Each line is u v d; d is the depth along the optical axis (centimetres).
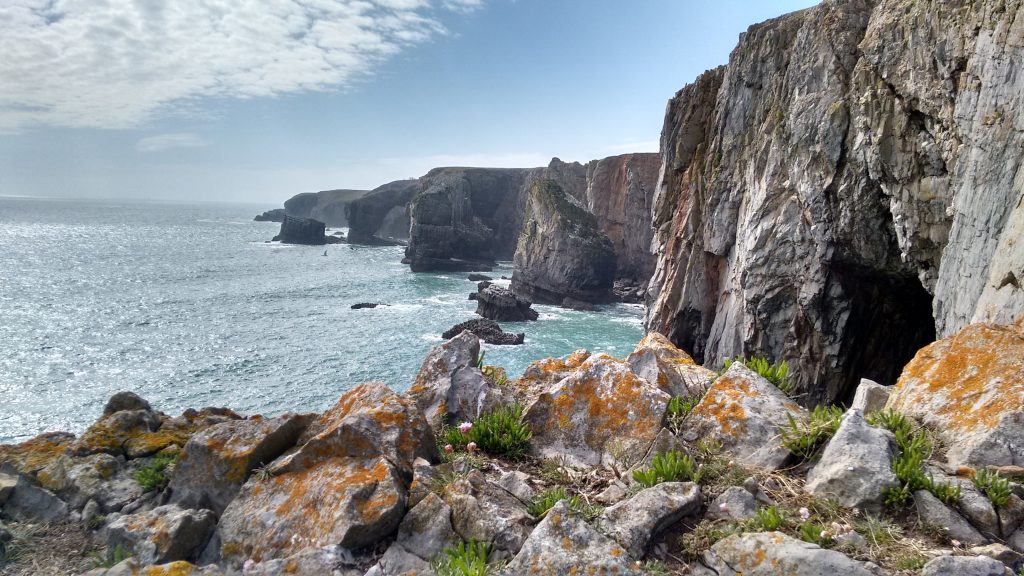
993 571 406
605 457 676
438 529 522
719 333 4691
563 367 1006
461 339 931
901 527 484
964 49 2480
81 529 626
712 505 543
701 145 5253
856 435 568
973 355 670
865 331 3847
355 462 594
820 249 3578
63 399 4109
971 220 2078
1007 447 551
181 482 645
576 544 458
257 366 4994
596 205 11738
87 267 11775
